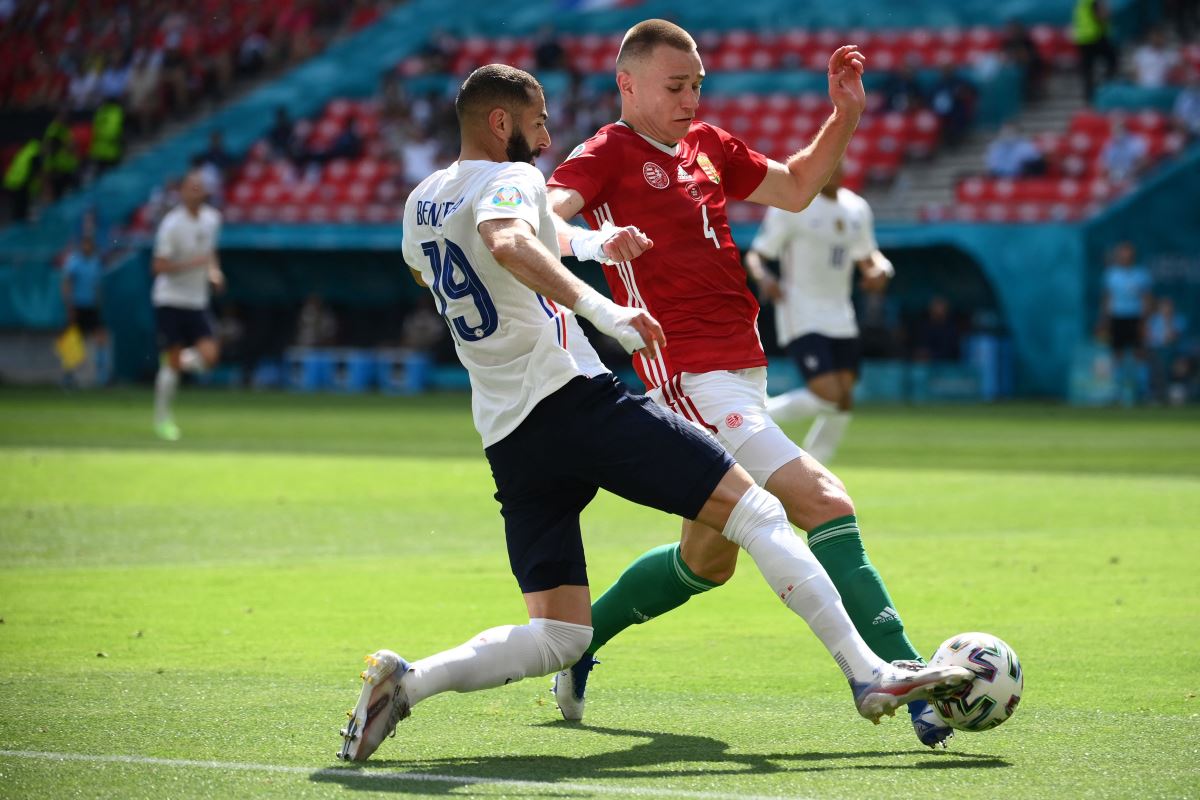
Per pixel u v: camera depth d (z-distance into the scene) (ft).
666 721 57.41
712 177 60.95
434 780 47.80
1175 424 236.02
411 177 377.71
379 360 356.18
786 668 67.72
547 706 60.29
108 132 407.44
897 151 348.18
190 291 207.72
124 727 55.52
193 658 69.26
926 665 51.26
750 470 56.59
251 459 175.52
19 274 368.48
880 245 307.78
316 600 85.61
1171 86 341.62
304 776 48.26
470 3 458.50
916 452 185.78
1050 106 357.61
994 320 313.53
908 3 402.52
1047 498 136.26
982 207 315.37
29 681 64.13
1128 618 78.48
